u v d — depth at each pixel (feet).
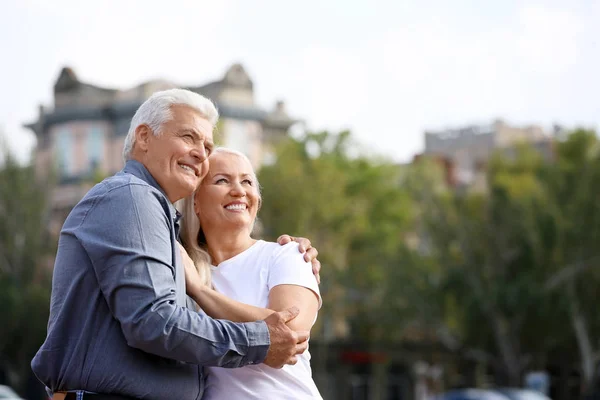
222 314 14.47
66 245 13.66
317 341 171.01
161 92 14.58
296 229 149.38
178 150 14.34
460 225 159.63
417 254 164.14
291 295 14.96
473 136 283.79
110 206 13.55
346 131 183.93
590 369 156.97
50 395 14.02
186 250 15.62
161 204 13.98
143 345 13.19
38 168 179.63
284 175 150.61
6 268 159.33
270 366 14.11
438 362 181.37
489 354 160.56
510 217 157.28
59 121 207.00
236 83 213.87
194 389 14.19
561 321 153.28
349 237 163.84
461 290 156.97
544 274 155.63
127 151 14.65
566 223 154.81
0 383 170.09
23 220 160.15
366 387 190.29
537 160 173.99
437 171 170.60
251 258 15.56
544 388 141.59
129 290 13.20
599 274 155.33
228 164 15.84
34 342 155.12
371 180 178.81
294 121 220.64
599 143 169.89
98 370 13.34
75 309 13.50
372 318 165.99
